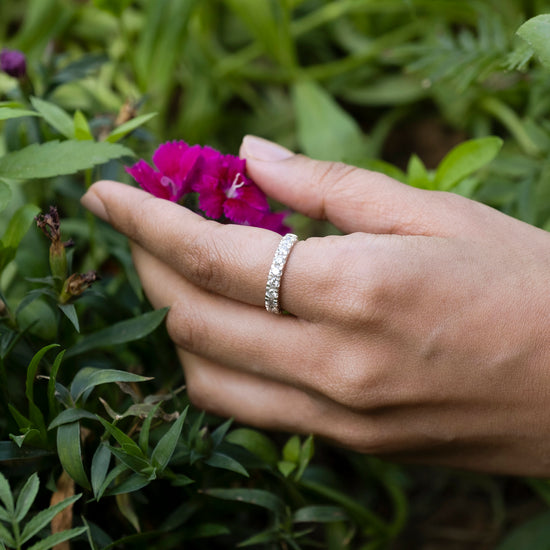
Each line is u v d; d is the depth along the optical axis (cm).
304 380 41
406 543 50
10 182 47
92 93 51
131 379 38
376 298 39
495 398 40
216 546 45
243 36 59
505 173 50
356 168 42
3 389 40
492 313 39
